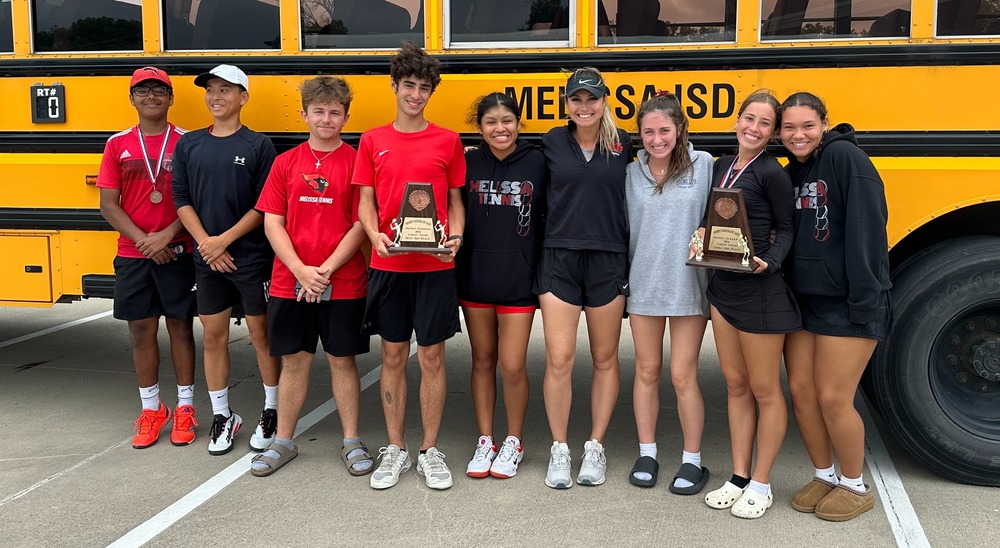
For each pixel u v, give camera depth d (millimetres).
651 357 2998
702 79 3166
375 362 5070
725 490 2871
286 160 3049
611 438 3619
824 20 3090
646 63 3188
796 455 3398
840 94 3072
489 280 2975
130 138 3285
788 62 3088
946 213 3088
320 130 2969
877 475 3145
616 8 3203
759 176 2619
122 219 3279
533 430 3750
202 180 3139
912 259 3053
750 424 2873
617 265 2926
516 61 3254
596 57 3215
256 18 3438
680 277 2846
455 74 3311
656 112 2723
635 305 2922
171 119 3545
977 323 3090
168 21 3516
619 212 2895
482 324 3092
